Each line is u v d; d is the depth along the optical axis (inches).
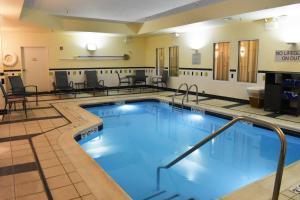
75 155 145.9
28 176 120.7
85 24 370.6
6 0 193.8
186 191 136.6
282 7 211.3
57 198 101.6
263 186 109.7
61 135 183.2
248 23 292.7
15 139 175.0
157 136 229.6
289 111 240.7
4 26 313.4
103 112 313.7
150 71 482.6
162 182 146.5
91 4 264.7
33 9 291.1
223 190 137.8
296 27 246.4
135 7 281.1
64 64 410.0
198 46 366.6
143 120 282.5
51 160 139.1
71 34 406.9
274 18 257.0
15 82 291.1
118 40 454.6
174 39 412.2
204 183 145.8
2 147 159.3
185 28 346.3
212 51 344.8
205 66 358.0
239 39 305.4
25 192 106.5
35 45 385.4
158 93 401.4
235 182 146.6
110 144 209.6
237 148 199.8
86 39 423.8
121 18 355.3
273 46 270.2
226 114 255.0
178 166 167.6
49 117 241.3
